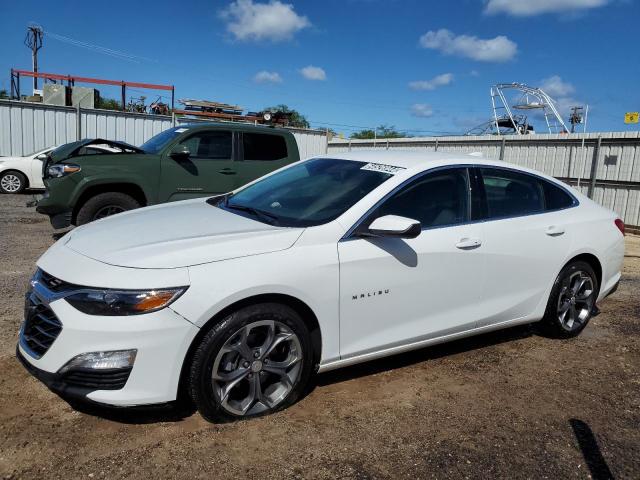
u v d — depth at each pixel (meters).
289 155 8.99
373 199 3.56
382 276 3.46
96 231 3.48
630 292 6.57
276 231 3.28
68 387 2.76
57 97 18.55
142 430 2.99
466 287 3.92
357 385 3.71
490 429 3.22
